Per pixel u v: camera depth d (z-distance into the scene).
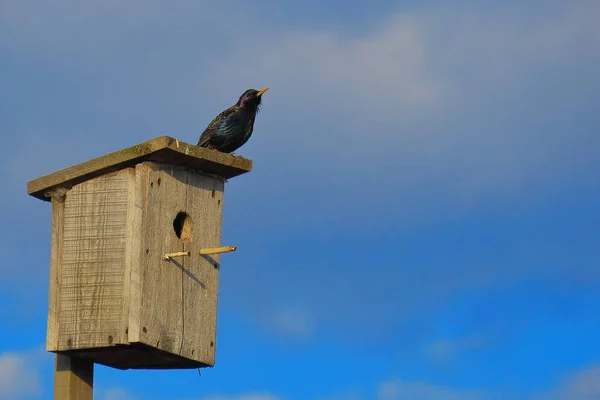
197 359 13.19
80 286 12.84
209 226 13.55
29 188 13.30
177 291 13.03
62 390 12.94
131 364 13.55
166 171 13.08
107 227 12.90
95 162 12.97
